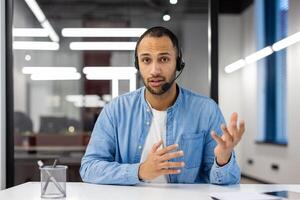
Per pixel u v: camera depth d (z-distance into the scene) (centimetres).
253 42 606
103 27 523
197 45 499
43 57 509
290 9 452
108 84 498
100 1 525
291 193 119
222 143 130
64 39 528
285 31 479
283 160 473
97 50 523
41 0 479
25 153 354
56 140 387
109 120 158
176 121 156
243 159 636
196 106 158
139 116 157
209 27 309
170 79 144
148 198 114
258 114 585
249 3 621
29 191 127
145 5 520
